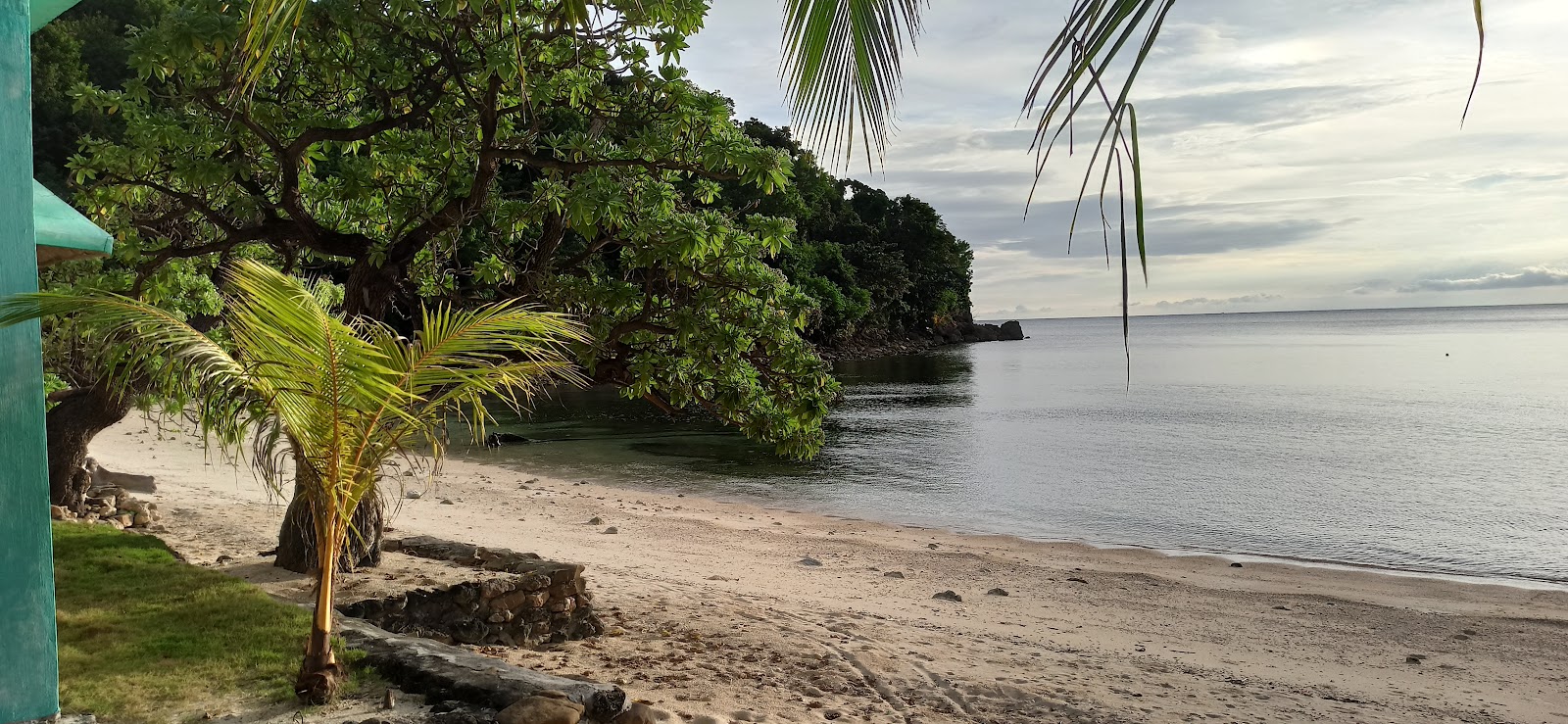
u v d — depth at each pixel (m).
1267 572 13.68
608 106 8.76
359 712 4.74
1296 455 28.12
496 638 7.52
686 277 8.67
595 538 14.42
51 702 3.74
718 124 8.49
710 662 7.52
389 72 8.24
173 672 5.16
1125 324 1.57
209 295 10.38
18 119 3.58
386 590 7.12
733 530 15.89
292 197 8.16
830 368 8.81
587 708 4.96
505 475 22.28
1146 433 33.62
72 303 3.75
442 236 8.79
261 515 11.83
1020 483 22.92
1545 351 91.88
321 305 4.62
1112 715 7.04
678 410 9.06
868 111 2.95
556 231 9.17
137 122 7.82
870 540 15.57
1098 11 1.62
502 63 7.39
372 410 4.69
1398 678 8.60
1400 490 22.09
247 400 4.81
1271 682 8.32
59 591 6.61
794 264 71.62
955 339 121.81
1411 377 61.66
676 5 8.01
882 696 7.11
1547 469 24.84
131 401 10.26
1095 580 12.76
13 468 3.64
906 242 99.19
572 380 5.21
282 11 2.56
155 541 8.31
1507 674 8.83
